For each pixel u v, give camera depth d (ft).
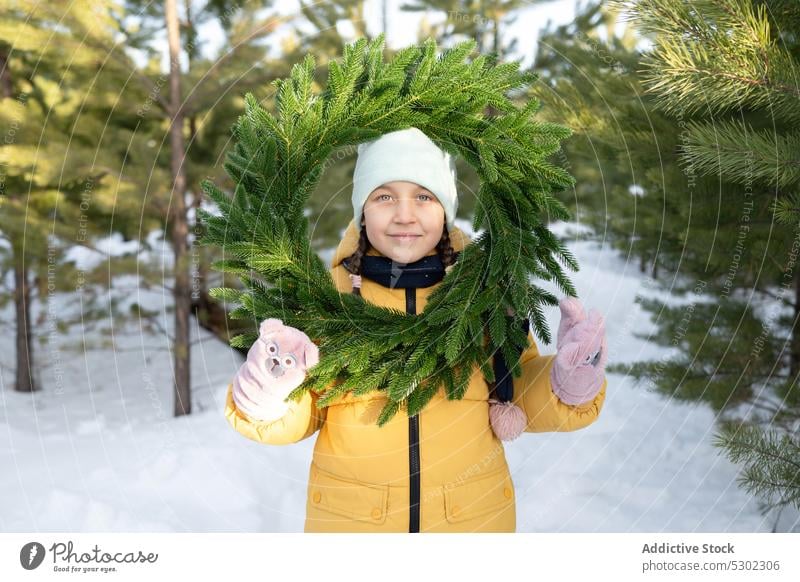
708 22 6.93
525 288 5.39
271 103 12.05
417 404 5.19
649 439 11.66
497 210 5.61
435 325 5.32
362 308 5.39
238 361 17.40
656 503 9.48
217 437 12.44
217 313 18.49
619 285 16.85
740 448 7.42
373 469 5.42
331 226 13.76
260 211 5.30
